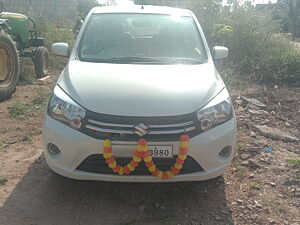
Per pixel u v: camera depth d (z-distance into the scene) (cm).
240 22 995
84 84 348
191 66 402
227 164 344
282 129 558
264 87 806
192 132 323
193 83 357
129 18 470
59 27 1394
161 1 1217
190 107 327
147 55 423
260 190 382
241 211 346
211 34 979
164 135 317
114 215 335
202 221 331
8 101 664
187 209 347
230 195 371
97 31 449
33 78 852
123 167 318
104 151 312
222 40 966
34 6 1700
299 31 2738
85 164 325
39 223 321
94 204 349
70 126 325
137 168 323
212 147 327
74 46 432
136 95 332
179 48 437
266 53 934
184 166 326
